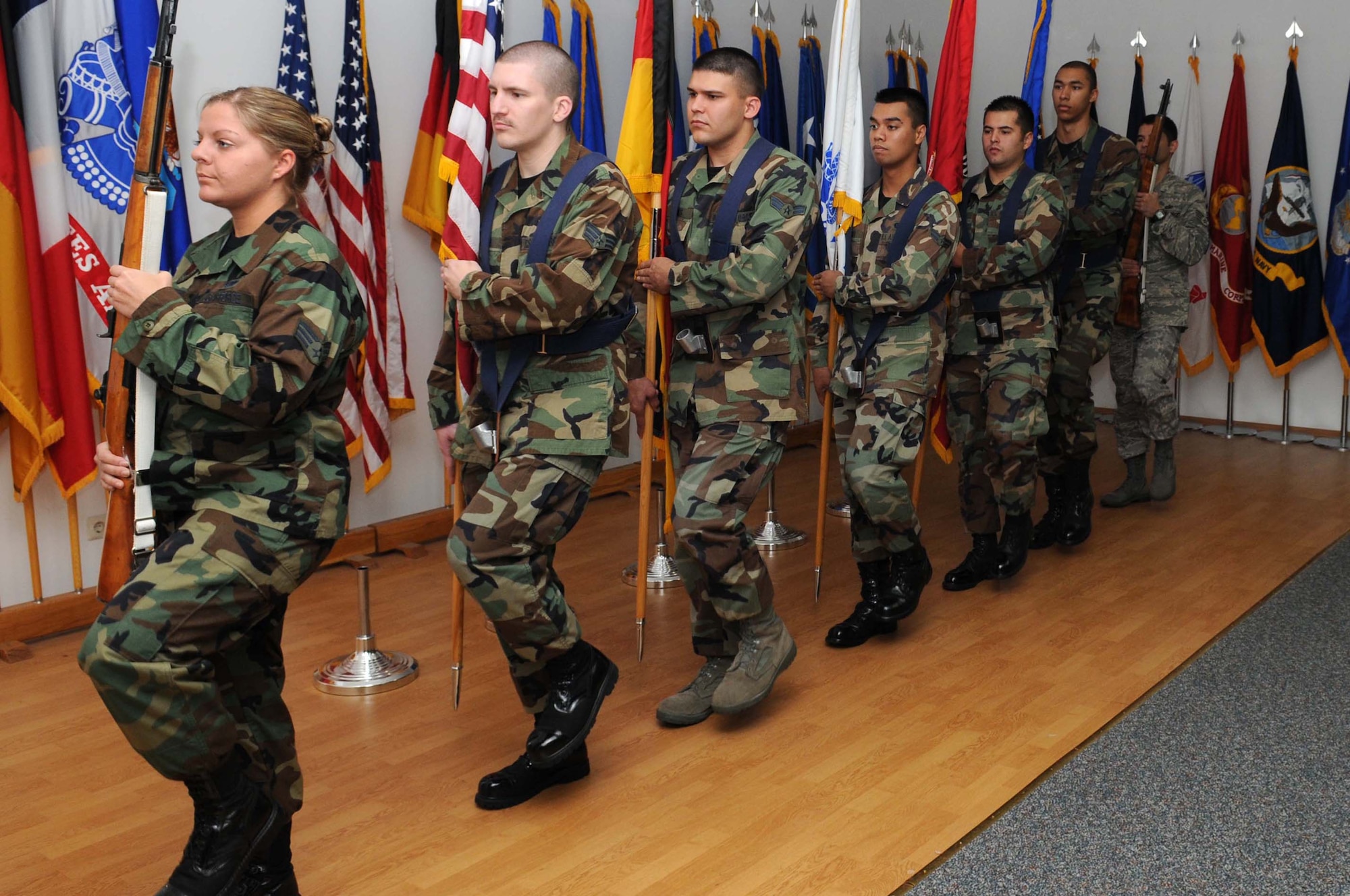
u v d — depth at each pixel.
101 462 1.96
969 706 3.28
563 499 2.57
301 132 2.07
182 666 1.87
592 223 2.51
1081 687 3.40
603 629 3.98
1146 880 2.34
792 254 3.01
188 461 1.98
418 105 4.94
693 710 3.18
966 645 3.78
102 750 3.05
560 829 2.60
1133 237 5.21
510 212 2.64
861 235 3.87
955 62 4.46
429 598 4.32
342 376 2.10
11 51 3.57
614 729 3.16
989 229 4.40
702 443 3.11
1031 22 7.75
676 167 3.32
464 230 2.77
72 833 2.61
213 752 1.92
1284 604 4.10
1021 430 4.22
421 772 2.91
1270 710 3.19
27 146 3.65
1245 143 7.02
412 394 4.93
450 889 2.35
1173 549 4.84
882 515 3.63
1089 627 3.92
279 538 1.99
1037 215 4.20
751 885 2.35
